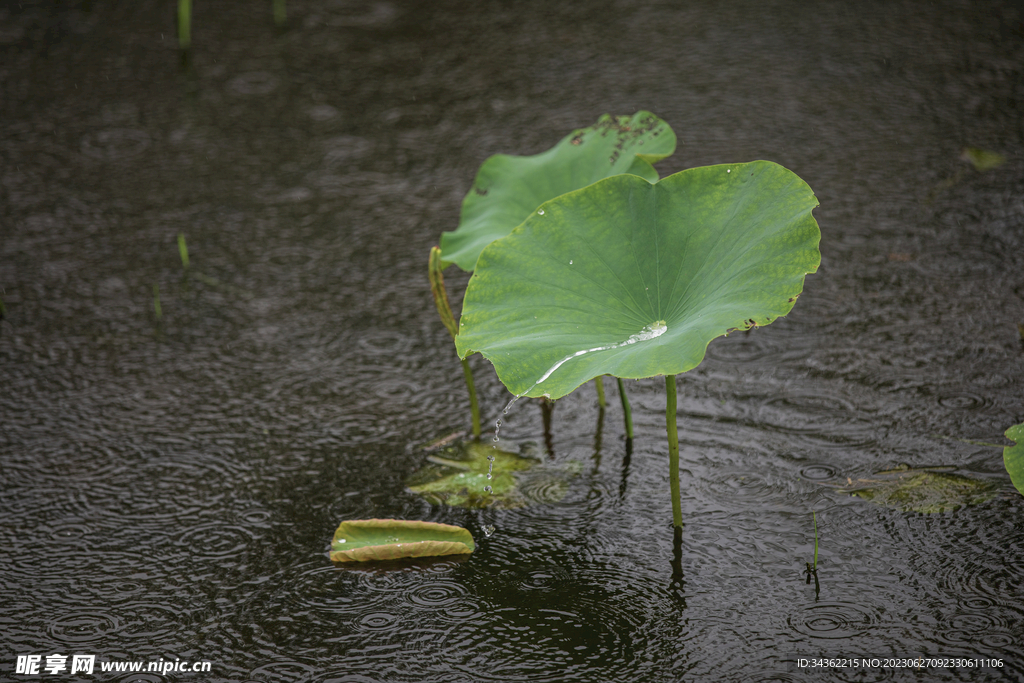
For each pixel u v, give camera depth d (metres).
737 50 8.43
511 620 6.18
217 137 7.54
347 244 7.04
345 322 6.80
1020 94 7.32
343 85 8.30
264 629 6.18
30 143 7.43
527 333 6.19
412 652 6.14
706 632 6.14
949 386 6.52
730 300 6.14
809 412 6.50
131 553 6.30
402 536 6.29
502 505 6.36
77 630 6.19
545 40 8.95
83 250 7.01
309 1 10.07
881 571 6.21
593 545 6.29
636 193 6.27
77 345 6.74
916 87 7.49
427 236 7.05
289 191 7.21
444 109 7.84
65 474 6.45
